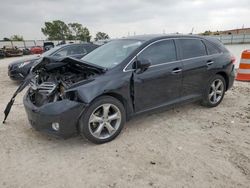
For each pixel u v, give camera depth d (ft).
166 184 9.88
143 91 14.24
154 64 14.75
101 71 13.23
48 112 12.00
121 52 14.97
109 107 13.12
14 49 115.96
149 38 15.42
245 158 11.69
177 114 17.46
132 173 10.62
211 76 17.81
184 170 10.77
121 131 14.61
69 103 12.03
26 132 14.88
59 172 10.81
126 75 13.52
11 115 17.88
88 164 11.36
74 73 13.98
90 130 12.66
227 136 14.02
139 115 14.61
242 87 25.67
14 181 10.25
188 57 16.47
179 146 12.85
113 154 12.17
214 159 11.60
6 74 39.83
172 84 15.55
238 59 44.42
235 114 17.54
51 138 14.03
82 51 30.58
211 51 18.03
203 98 18.04
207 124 15.72
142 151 12.39
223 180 10.11
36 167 11.21
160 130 14.83
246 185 9.81
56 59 13.39
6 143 13.50
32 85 14.57
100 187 9.79
